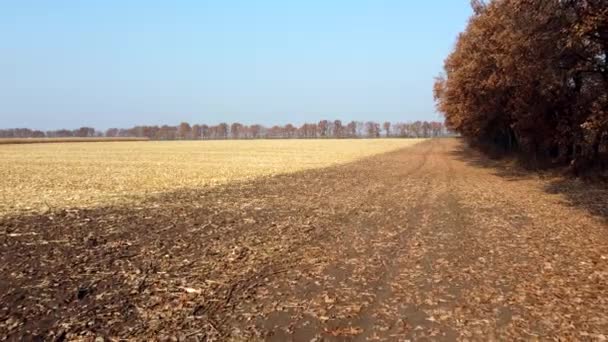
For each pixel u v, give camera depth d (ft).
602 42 48.88
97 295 22.54
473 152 195.83
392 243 33.27
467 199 57.06
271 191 65.51
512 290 22.67
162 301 21.72
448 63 121.90
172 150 240.32
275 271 26.48
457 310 20.16
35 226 39.45
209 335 17.95
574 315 19.36
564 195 59.00
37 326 18.88
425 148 252.21
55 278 25.11
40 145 324.60
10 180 81.10
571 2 46.32
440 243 33.17
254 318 19.62
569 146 82.84
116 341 17.53
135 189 67.46
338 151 217.36
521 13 51.24
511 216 44.57
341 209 49.26
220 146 304.09
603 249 30.76
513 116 88.53
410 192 64.34
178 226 39.78
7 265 27.50
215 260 28.84
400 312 20.06
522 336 17.44
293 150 232.94
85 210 48.06
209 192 64.18
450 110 134.82
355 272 26.16
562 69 56.59
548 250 30.76
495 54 79.20
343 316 19.71
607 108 48.34
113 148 270.05
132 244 33.04
